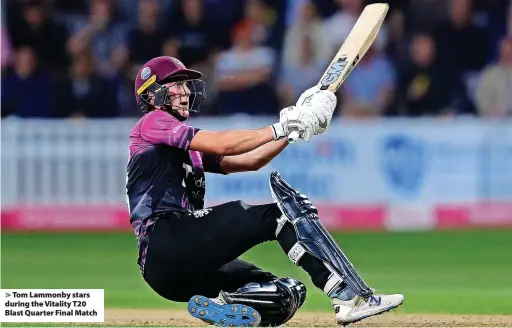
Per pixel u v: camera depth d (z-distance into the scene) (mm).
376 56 58750
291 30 60219
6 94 59438
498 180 55406
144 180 23297
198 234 22625
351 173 55781
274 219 22453
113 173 57250
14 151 57500
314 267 22281
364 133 55812
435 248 48219
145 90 24016
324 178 55750
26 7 61000
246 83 58562
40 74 59406
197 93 24453
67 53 61156
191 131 22812
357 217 55781
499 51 59562
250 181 55438
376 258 44812
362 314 22031
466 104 59094
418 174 55750
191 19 60219
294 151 55500
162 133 23016
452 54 58938
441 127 55625
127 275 40062
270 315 23438
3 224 57594
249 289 23484
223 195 55562
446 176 55656
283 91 59375
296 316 28344
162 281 23234
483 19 60562
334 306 22312
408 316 27797
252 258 45156
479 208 55562
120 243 51594
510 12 60406
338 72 23797
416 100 58688
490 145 55344
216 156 24922
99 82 59281
